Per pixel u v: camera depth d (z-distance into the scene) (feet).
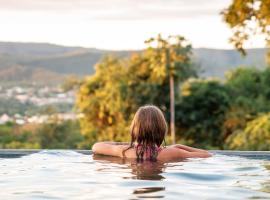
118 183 11.32
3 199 9.61
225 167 13.94
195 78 145.89
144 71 143.84
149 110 15.28
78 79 163.43
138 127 15.33
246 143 89.51
